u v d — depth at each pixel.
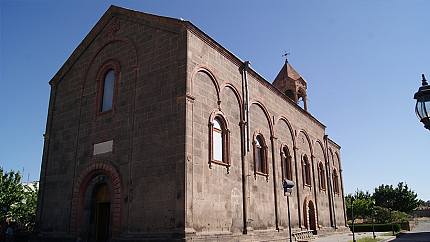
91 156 20.42
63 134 22.72
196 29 19.00
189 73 17.81
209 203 17.38
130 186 17.88
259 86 25.20
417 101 8.07
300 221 27.67
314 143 34.75
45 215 21.70
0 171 30.86
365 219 64.38
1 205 29.53
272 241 22.44
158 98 18.28
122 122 19.48
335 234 34.62
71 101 23.19
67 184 21.14
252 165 22.27
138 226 16.94
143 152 17.94
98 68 22.27
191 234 15.52
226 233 18.14
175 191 16.14
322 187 35.22
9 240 23.30
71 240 19.55
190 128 17.02
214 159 18.86
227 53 21.48
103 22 22.98
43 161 23.05
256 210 21.70
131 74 20.09
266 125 25.33
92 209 19.55
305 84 37.00
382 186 86.00
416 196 83.38
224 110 20.36
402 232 44.28
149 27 20.14
